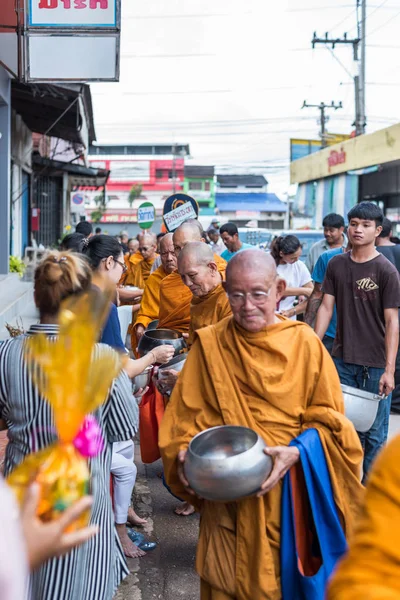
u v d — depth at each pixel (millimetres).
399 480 1355
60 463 1747
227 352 2775
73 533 1522
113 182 73312
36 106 15555
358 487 2758
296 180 27375
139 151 75688
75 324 1831
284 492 2672
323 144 33812
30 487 1485
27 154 19938
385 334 4668
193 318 4148
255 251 2740
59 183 28562
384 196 23219
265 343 2707
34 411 2445
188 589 3857
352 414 3789
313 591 2564
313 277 6121
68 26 8070
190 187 73312
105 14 8062
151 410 4281
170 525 4668
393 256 6648
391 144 18047
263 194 74000
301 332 2783
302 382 2748
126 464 3982
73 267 2490
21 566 1244
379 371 4762
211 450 2619
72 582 2422
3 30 8711
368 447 4762
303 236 16578
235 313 2723
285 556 2650
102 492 2568
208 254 4066
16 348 2502
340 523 2750
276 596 2633
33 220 21828
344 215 22641
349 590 1310
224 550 2707
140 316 5957
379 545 1322
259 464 2482
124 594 3771
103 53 8133
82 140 18297
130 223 67500
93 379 1865
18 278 14148
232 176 82250
